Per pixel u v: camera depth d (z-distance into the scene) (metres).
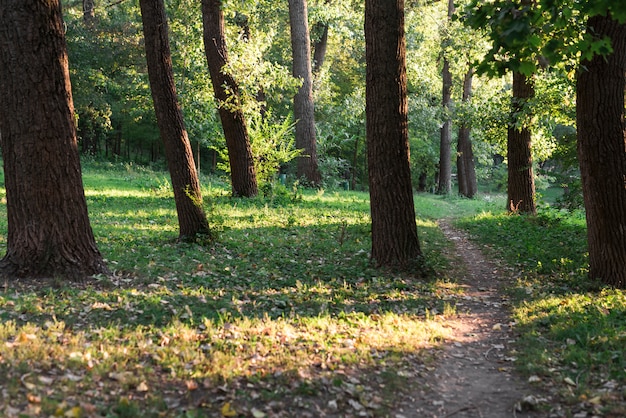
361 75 47.12
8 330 5.97
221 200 20.11
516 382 6.04
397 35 10.58
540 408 5.37
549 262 11.94
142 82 29.73
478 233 16.78
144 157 59.19
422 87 41.78
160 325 6.77
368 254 11.94
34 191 8.13
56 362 5.37
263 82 21.78
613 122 9.66
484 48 26.86
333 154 48.91
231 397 5.09
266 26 34.53
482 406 5.48
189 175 12.16
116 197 20.73
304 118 30.75
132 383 5.14
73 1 44.34
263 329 6.88
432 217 22.42
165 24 11.76
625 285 9.80
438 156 50.03
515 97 19.53
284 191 22.16
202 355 5.86
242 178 21.58
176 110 11.98
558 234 15.38
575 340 7.01
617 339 6.77
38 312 6.79
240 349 6.15
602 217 9.91
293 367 5.78
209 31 20.42
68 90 8.28
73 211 8.38
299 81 22.45
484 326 8.03
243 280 9.46
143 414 4.62
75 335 6.15
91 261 8.55
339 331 7.15
